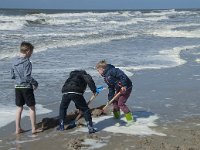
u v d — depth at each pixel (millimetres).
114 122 7438
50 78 11625
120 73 7277
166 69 13945
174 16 71625
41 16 50594
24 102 6793
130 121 7340
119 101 7355
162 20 56469
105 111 8188
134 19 55812
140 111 8281
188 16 73062
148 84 11141
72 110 8234
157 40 26438
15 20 36906
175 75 12727
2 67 13328
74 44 21203
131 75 12500
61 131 6844
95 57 16422
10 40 21062
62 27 34562
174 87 10797
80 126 7133
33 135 6605
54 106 8594
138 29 35875
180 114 8102
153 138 6430
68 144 6074
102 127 7082
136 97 9539
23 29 30266
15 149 5863
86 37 25219
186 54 18750
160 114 8070
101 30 32656
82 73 6844
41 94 9664
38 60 15102
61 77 11812
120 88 7355
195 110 8453
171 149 5875
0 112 7895
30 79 6664
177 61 16109
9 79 11328
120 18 56844
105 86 10695
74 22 41719
